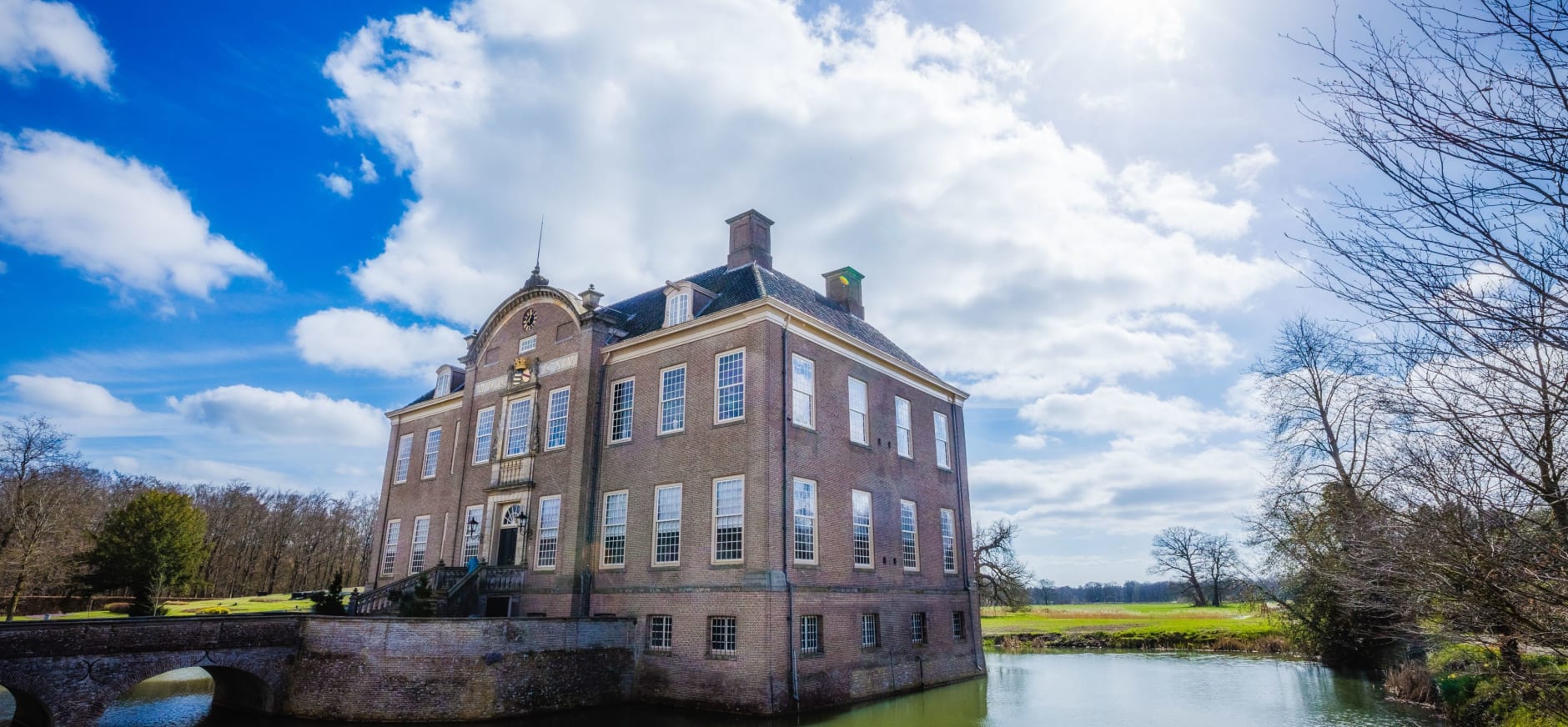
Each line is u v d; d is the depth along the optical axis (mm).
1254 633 49219
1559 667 9109
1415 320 6426
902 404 33500
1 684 18125
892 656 28766
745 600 24188
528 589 29328
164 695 28250
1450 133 5520
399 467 40875
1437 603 8727
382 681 22172
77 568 55500
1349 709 25219
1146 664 39875
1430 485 8031
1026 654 47094
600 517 29219
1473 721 19953
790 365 27062
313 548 92375
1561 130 5113
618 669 25641
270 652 22891
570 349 31812
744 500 25250
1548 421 6691
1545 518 7234
